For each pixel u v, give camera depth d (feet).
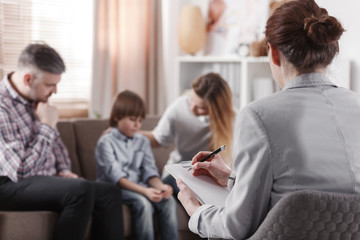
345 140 3.39
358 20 9.07
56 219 7.08
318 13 3.55
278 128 3.34
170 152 9.58
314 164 3.31
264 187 3.39
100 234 7.47
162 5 12.02
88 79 11.50
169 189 7.84
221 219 3.59
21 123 7.30
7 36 10.30
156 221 8.05
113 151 8.34
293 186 3.32
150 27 11.67
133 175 8.38
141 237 7.66
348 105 3.53
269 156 3.33
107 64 11.25
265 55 9.86
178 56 12.59
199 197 4.02
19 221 6.81
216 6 11.48
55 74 7.23
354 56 9.11
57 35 10.98
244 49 10.30
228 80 10.85
